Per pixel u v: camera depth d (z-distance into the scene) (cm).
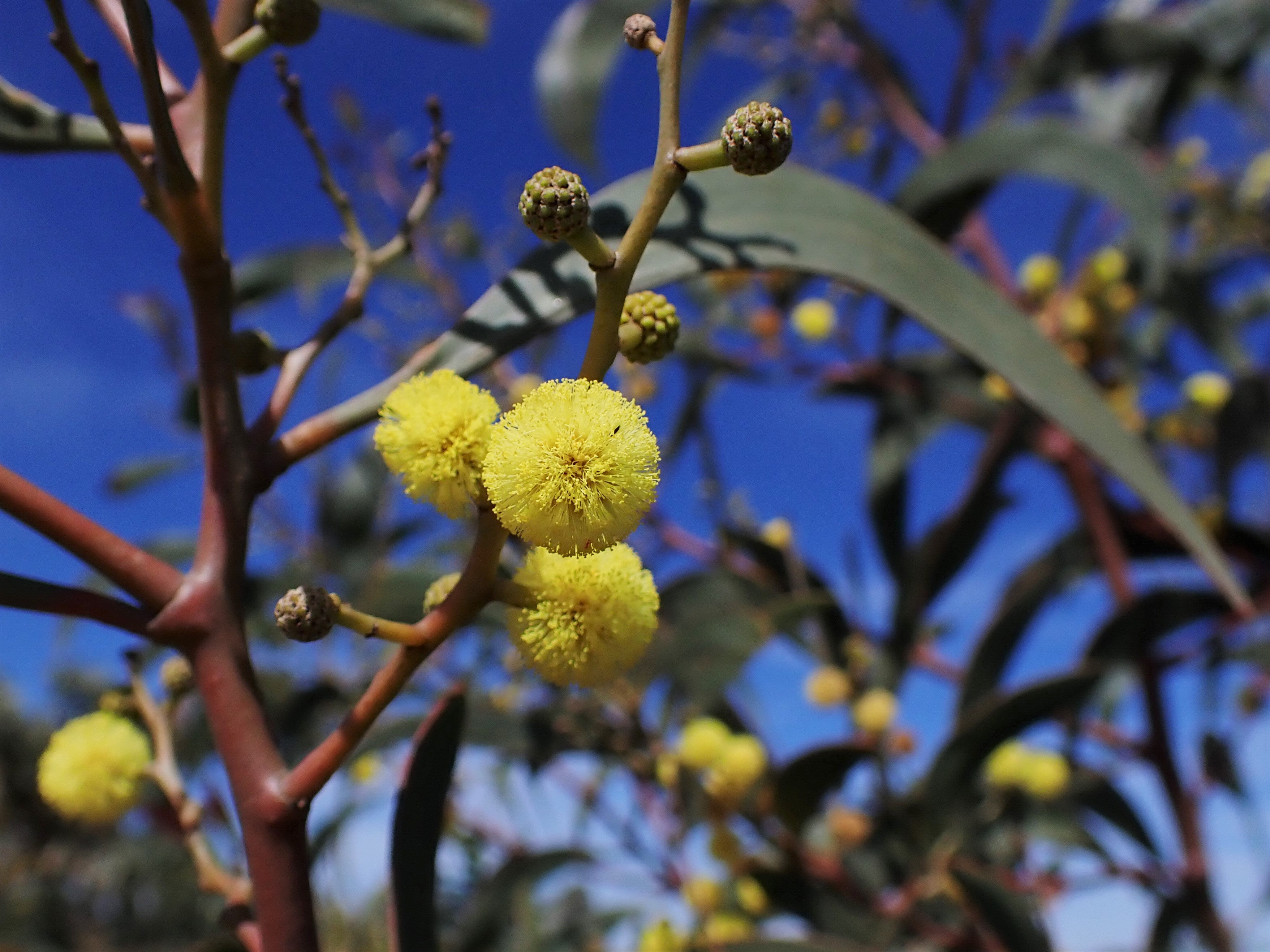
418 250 30
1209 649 23
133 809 11
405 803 9
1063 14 28
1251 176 33
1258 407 26
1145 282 25
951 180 21
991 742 20
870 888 22
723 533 26
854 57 33
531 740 21
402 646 7
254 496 8
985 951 21
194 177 8
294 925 7
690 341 30
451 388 7
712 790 20
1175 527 13
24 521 7
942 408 30
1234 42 30
